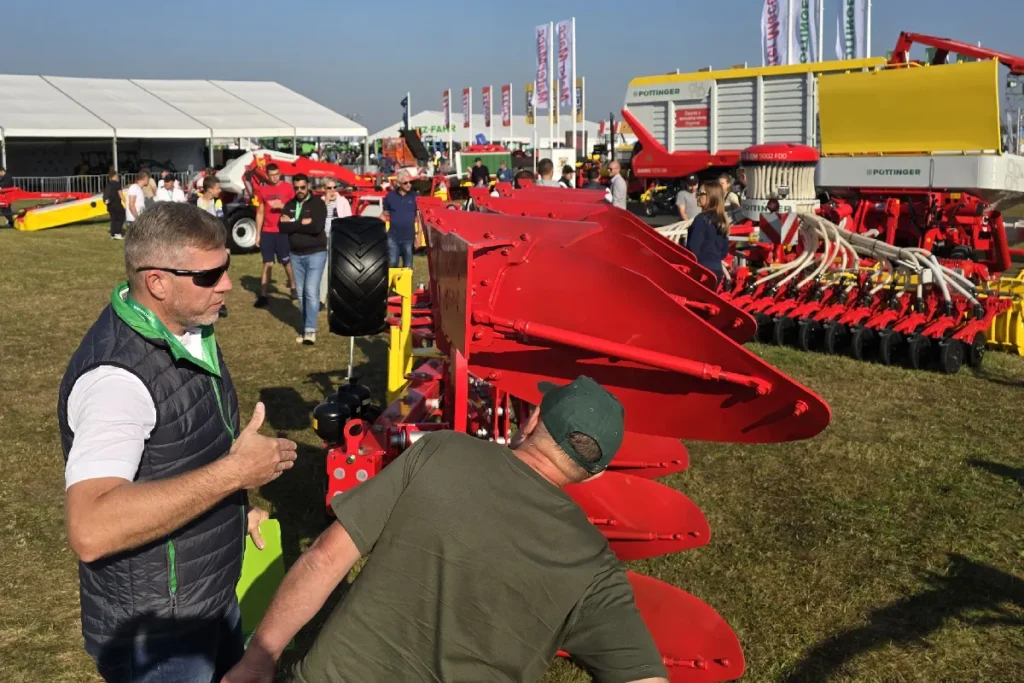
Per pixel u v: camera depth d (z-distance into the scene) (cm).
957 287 824
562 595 188
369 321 455
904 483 565
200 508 203
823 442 640
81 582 236
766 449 630
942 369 820
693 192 1286
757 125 2352
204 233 223
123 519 192
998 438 646
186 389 229
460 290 324
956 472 582
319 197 923
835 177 1515
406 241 1132
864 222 1520
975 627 402
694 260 486
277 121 3631
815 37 2666
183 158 4200
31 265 1512
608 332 347
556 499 195
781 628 403
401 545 191
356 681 192
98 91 3616
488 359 372
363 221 468
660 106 2530
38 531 486
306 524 498
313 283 930
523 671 190
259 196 1165
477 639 188
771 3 2697
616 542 408
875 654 382
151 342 223
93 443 205
